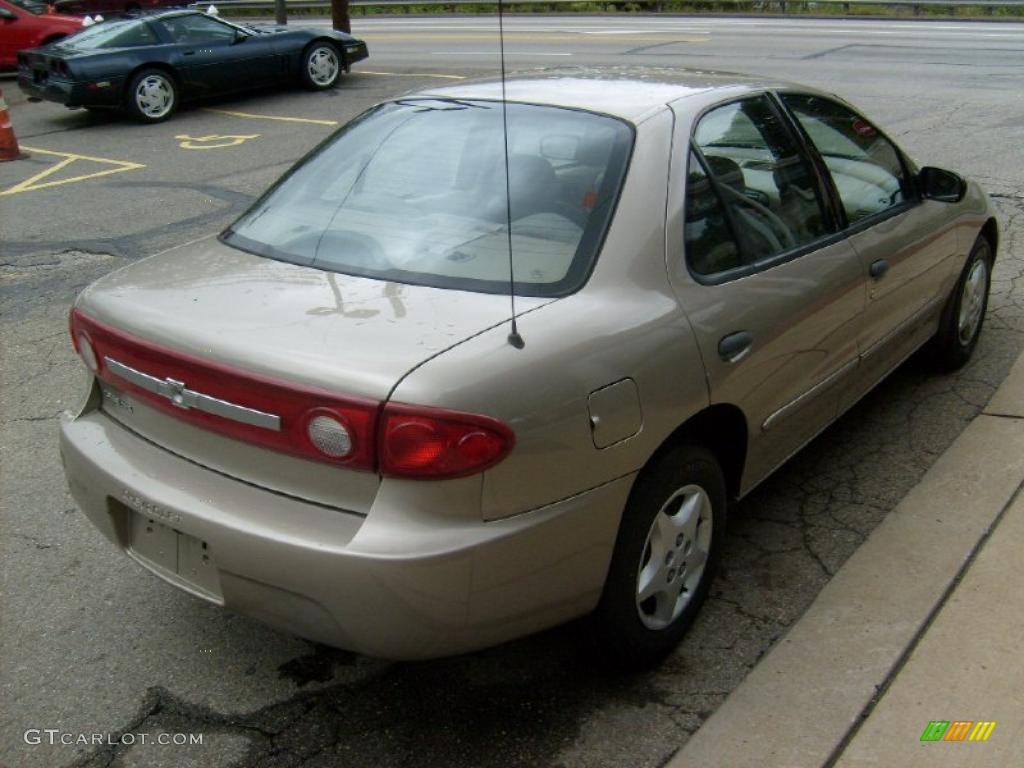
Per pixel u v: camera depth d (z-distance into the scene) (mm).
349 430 2469
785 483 4273
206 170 10445
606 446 2746
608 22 24906
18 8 17250
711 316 3096
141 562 2994
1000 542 3727
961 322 5109
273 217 3467
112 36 13281
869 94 13289
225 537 2648
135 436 3035
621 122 3281
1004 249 7000
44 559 3850
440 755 2881
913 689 3027
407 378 2465
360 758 2879
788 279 3461
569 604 2797
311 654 3314
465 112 3549
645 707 3047
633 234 3014
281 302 2861
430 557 2463
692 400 3002
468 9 28578
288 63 14570
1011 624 3287
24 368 5617
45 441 4793
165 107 13336
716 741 2877
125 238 8078
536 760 2857
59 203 9203
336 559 2488
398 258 3039
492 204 3162
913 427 4703
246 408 2623
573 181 3139
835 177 3998
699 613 3424
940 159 9516
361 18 28328
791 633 3303
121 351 2920
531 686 3146
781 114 3809
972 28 21156
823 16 24625
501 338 2627
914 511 3969
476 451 2473
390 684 3168
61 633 3430
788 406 3557
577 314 2793
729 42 19641
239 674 3227
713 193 3316
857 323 3934
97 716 3061
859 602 3438
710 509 3248
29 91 13664
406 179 3361
